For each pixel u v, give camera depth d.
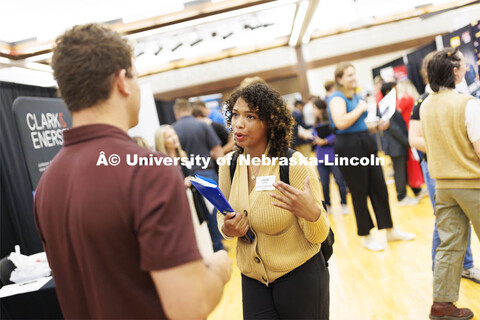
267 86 1.46
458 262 2.07
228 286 3.18
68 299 0.84
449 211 2.08
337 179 4.75
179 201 0.74
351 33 8.72
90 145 0.79
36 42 3.74
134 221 0.73
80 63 0.77
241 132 1.42
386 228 3.44
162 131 3.57
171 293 0.69
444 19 8.52
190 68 8.68
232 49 7.71
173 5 3.62
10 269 2.51
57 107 3.44
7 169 3.69
